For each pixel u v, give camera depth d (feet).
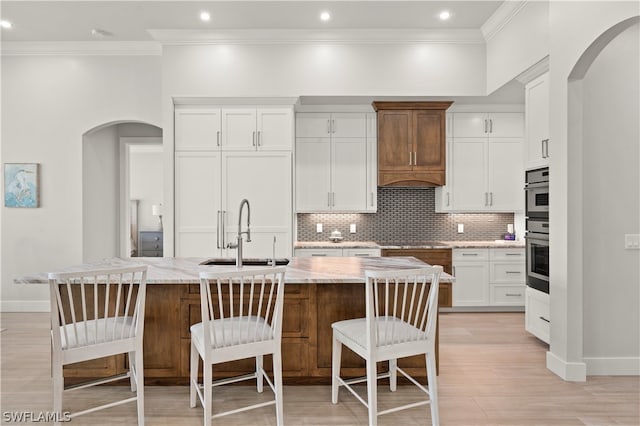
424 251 16.75
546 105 12.22
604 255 10.32
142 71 16.67
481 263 16.75
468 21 14.49
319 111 17.35
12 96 16.67
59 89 16.69
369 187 17.49
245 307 9.32
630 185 10.30
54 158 16.79
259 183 15.65
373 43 15.46
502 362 11.28
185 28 14.93
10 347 12.34
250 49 15.38
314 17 14.11
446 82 15.55
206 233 15.56
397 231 18.67
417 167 17.08
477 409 8.54
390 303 9.50
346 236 18.63
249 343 7.61
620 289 10.36
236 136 15.60
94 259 17.93
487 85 15.49
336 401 8.77
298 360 9.43
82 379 9.52
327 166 17.43
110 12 13.78
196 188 15.56
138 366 7.72
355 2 13.09
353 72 15.44
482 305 16.75
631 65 10.29
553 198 10.61
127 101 16.67
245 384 9.58
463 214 18.80
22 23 14.61
